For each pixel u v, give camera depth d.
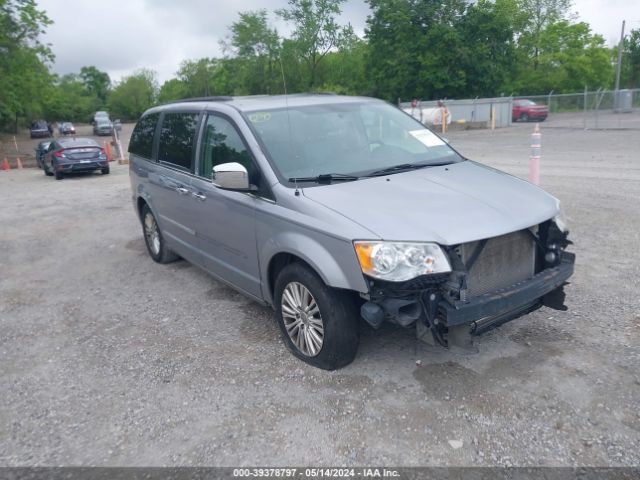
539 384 3.74
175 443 3.37
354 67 47.97
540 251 4.05
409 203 3.82
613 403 3.49
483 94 43.03
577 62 54.69
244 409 3.67
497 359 4.09
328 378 3.96
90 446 3.39
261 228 4.32
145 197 6.75
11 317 5.62
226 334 4.85
